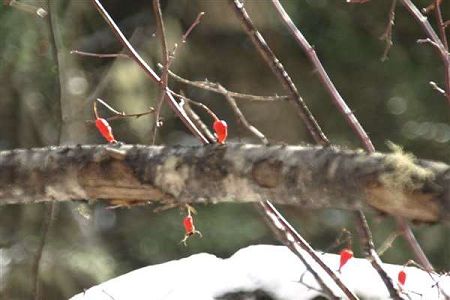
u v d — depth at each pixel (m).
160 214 13.41
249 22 4.98
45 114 12.56
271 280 5.41
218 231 12.98
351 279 5.40
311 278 5.38
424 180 3.21
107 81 11.47
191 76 13.84
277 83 14.05
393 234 4.64
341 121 13.96
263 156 3.58
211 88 5.02
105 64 13.34
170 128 13.64
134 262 13.23
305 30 14.05
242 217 13.13
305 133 13.92
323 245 12.59
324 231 12.62
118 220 13.46
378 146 13.87
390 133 13.90
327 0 13.96
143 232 13.33
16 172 4.07
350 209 3.45
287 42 14.03
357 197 3.35
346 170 3.35
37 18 11.70
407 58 13.95
